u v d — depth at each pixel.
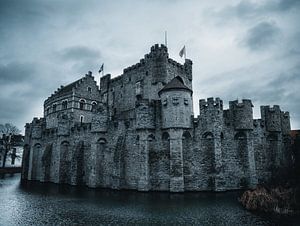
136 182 41.88
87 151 50.25
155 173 40.97
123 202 31.98
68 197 35.97
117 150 43.62
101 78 72.06
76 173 48.84
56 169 54.59
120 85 64.19
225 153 41.59
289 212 26.00
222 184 38.84
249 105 43.34
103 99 69.50
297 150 35.12
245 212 26.36
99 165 46.69
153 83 54.03
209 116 41.00
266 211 26.58
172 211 26.92
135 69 59.66
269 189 33.31
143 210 27.50
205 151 40.72
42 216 25.20
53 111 72.81
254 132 45.00
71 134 54.94
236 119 43.34
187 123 40.75
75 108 66.81
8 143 87.00
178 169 38.81
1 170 79.75
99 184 46.03
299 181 32.91
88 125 50.88
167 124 40.78
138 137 42.53
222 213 25.92
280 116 48.62
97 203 31.48
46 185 50.53
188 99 41.72
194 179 39.91
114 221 23.19
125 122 44.94
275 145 47.06
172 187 38.41
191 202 31.53
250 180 41.41
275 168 44.00
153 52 55.41
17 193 39.97
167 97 41.50
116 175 42.66
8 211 27.42
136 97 57.84
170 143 40.00
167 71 54.44
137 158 42.41
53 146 57.75
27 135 68.12
